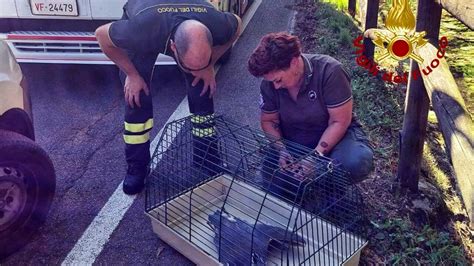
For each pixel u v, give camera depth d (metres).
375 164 3.44
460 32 5.84
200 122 3.04
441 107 2.38
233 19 2.84
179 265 2.60
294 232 2.35
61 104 4.40
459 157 2.01
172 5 2.67
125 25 2.64
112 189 3.23
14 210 2.54
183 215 2.78
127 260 2.63
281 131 2.97
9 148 2.39
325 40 5.68
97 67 5.04
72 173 3.40
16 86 2.61
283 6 7.40
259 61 2.53
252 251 2.37
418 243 2.77
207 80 2.95
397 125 4.01
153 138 3.82
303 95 2.72
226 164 3.04
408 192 3.15
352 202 2.69
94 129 4.00
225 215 2.67
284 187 2.72
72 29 4.13
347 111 2.72
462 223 3.14
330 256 2.48
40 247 2.71
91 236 2.80
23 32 4.13
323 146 2.75
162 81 4.82
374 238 2.75
